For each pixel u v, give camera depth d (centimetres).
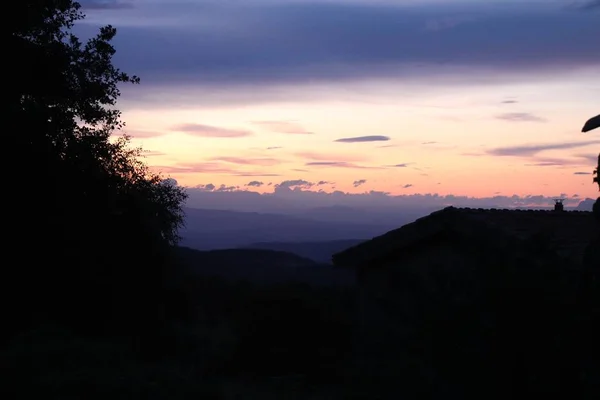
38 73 2552
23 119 2409
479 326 669
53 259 2552
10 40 2508
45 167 2502
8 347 1608
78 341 1630
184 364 1764
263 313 1897
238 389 1502
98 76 2781
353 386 791
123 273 2827
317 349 1775
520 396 653
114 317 2705
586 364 639
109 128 2830
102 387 1234
